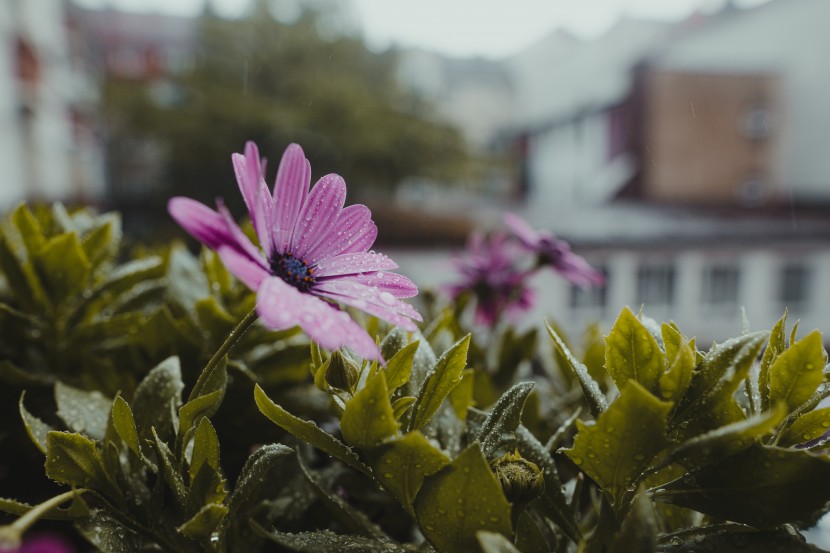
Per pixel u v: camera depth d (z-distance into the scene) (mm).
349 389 187
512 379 350
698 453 174
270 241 178
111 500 199
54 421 284
